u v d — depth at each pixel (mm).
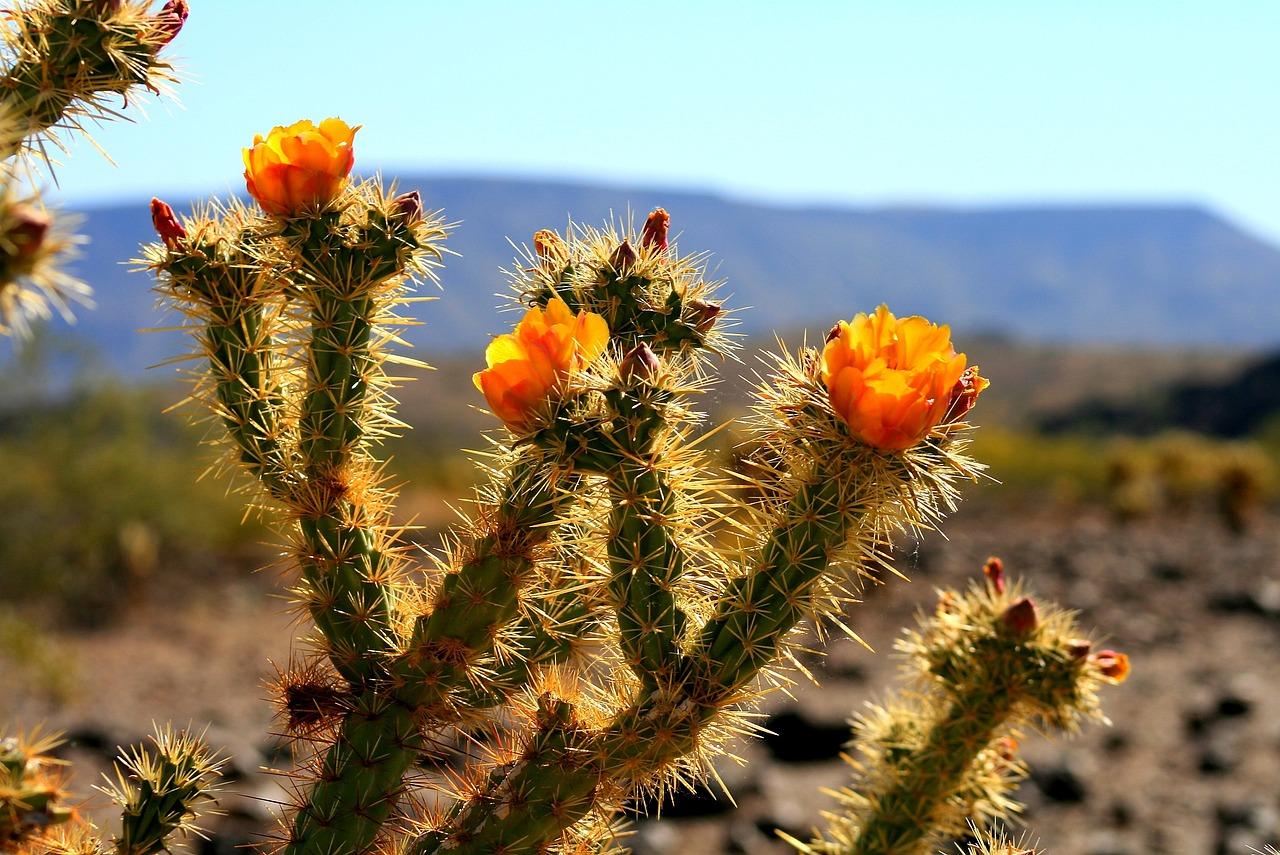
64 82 1638
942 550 11438
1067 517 15141
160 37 1698
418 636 1651
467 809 1638
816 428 1646
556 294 1837
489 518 1695
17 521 9586
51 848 1545
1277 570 10492
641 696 1658
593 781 1615
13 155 1337
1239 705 6516
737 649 1638
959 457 1656
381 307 1833
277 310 1838
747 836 5059
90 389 10516
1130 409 48594
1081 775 5656
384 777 1635
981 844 1970
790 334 23297
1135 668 7590
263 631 8898
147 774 1742
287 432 1808
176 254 1774
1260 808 5199
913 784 2018
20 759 1371
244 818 4652
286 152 1713
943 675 2010
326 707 1661
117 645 8344
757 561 1670
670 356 1830
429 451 16938
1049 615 2109
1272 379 46875
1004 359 64500
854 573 1835
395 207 1772
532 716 1694
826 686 6762
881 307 1646
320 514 1704
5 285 1117
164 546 10727
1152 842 4988
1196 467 15367
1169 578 10336
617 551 1664
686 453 1689
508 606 1653
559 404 1602
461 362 39156
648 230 1901
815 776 5809
